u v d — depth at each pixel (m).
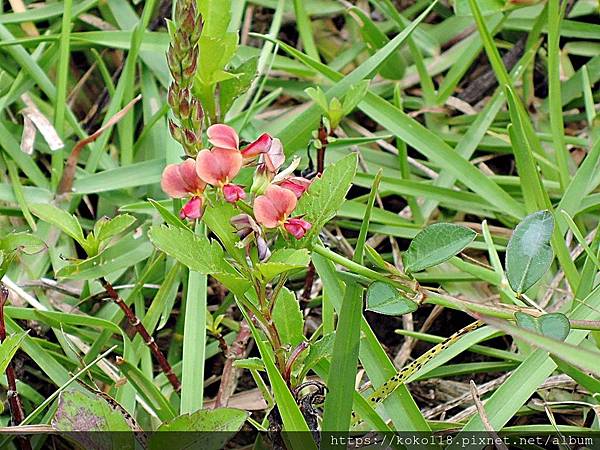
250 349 0.33
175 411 0.31
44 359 0.31
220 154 0.26
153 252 0.34
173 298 0.33
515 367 0.32
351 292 0.28
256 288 0.27
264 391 0.29
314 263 0.30
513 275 0.28
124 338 0.31
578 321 0.28
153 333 0.34
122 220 0.29
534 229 0.28
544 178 0.36
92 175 0.35
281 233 0.26
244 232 0.26
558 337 0.27
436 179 0.36
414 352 0.34
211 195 0.26
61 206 0.35
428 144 0.35
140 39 0.36
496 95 0.36
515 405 0.28
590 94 0.36
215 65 0.31
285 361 0.28
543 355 0.29
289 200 0.26
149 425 0.31
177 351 0.33
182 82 0.28
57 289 0.33
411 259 0.27
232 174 0.26
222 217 0.26
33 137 0.36
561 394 0.31
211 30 0.31
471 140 0.36
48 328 0.33
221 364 0.33
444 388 0.32
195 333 0.30
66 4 0.35
